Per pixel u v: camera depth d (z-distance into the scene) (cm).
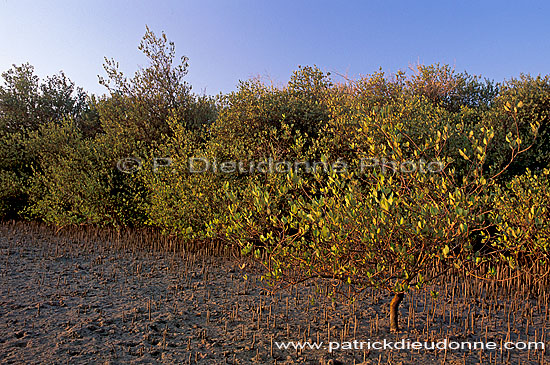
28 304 421
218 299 459
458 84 1175
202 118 990
